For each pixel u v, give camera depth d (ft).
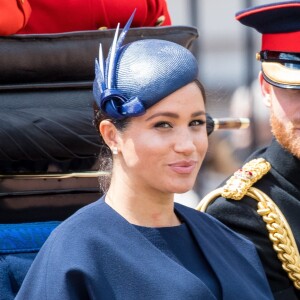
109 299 23.61
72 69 29.63
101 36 29.89
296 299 29.58
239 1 58.23
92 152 28.81
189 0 57.47
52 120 28.53
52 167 29.01
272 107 30.12
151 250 24.61
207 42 58.54
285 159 30.42
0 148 28.30
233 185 30.48
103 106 25.14
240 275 26.43
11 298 26.61
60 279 23.54
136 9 29.86
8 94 29.09
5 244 27.45
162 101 24.72
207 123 30.66
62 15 31.83
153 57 24.97
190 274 24.48
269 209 29.81
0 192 28.78
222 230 27.53
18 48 29.09
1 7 29.04
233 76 58.70
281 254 29.43
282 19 29.99
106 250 24.12
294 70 29.76
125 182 25.25
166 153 24.76
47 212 29.09
